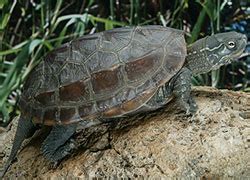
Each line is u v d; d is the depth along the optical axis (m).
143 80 0.48
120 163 0.49
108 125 0.52
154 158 0.48
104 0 0.95
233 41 0.50
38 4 0.95
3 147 0.57
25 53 0.74
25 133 0.52
